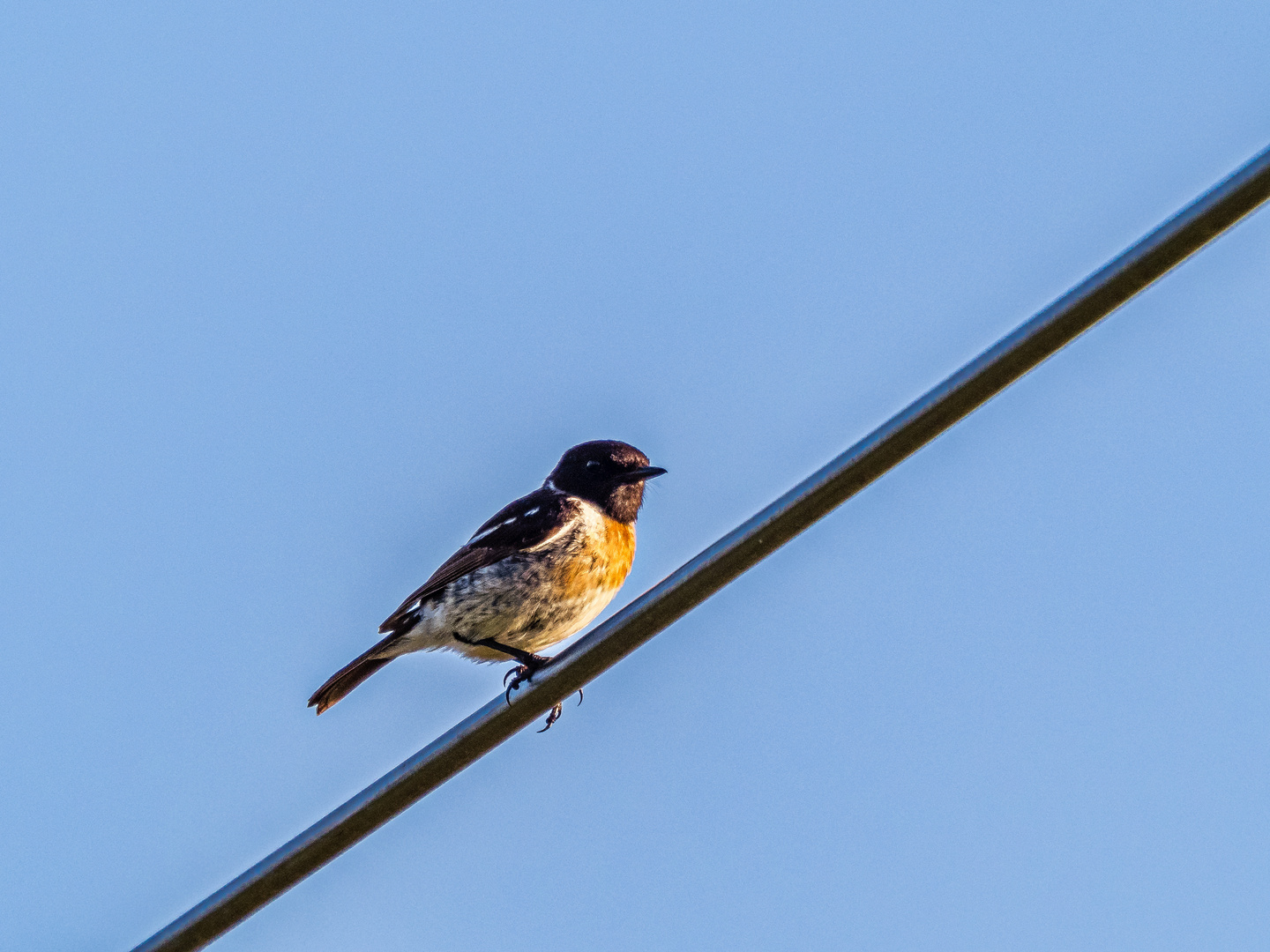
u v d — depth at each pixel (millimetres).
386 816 9391
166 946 9617
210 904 9555
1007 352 7934
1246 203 7391
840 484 8445
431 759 9305
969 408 8109
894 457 8312
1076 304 7754
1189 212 7484
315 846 9414
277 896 9516
